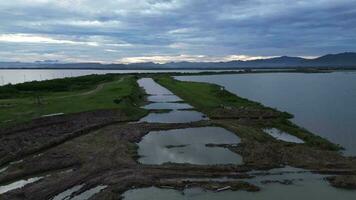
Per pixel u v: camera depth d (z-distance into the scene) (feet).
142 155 123.95
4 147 128.47
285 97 280.31
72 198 89.92
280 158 115.65
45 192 92.38
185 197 89.61
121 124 176.14
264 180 99.66
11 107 194.18
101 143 136.87
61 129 157.07
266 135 146.61
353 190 93.25
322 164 110.11
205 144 137.39
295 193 91.61
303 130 155.02
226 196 90.07
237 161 116.37
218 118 189.37
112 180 98.99
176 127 166.50
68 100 222.48
